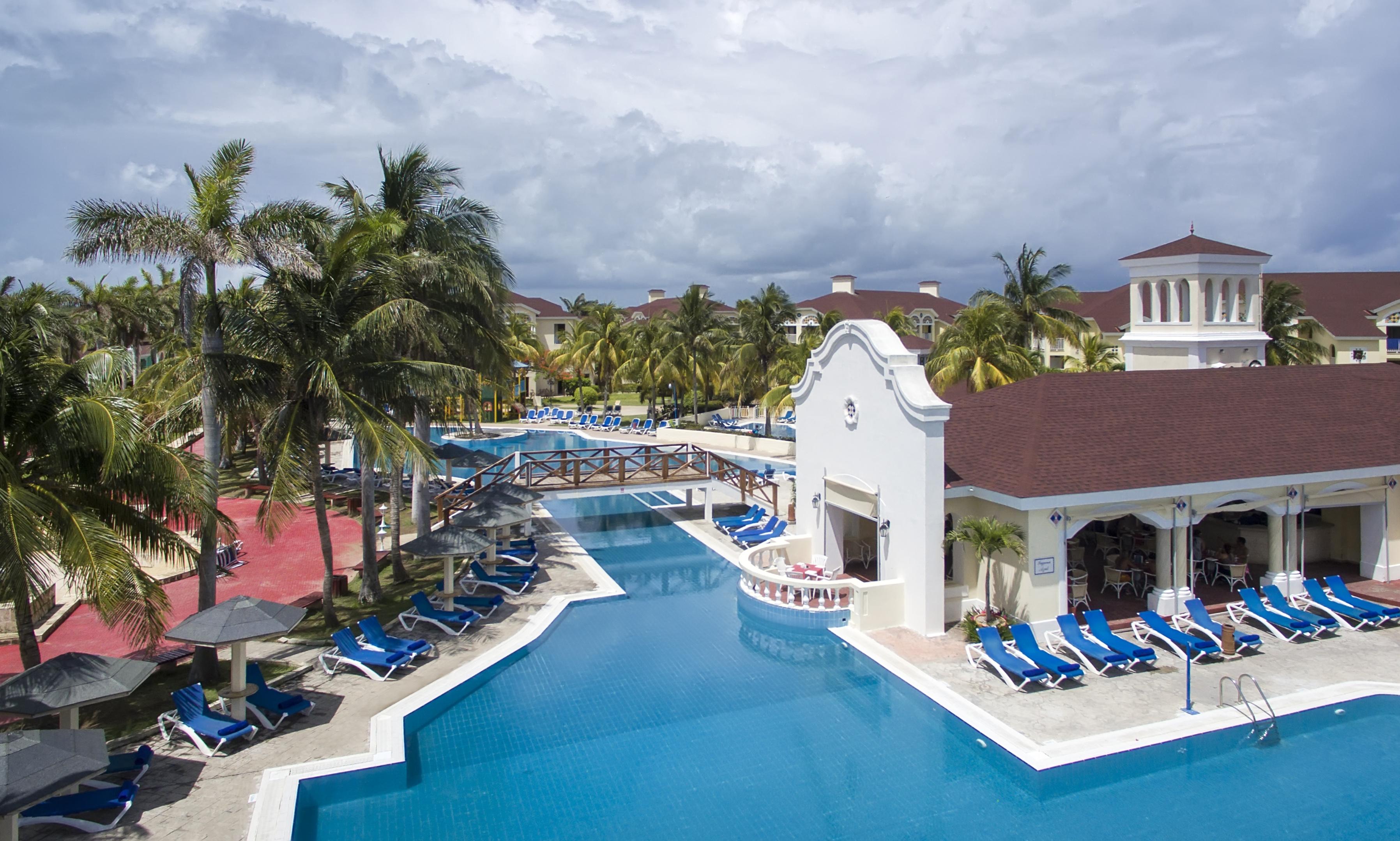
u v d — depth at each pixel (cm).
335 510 3556
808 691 1675
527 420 7488
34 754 1045
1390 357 6994
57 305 4431
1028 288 4281
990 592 1888
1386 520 2159
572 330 10225
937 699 1566
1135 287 3450
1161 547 1959
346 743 1425
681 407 7725
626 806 1262
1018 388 2355
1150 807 1234
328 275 1925
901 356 1995
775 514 3192
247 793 1262
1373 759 1356
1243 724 1444
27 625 1416
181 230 1592
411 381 1975
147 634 1405
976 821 1207
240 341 1878
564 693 1683
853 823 1208
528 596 2308
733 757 1406
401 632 2003
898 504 1981
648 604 2283
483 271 2698
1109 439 2016
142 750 1306
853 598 1977
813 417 2414
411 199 2584
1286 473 1977
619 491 3244
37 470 1438
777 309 5775
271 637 1481
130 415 1403
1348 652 1752
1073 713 1496
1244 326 3306
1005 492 1822
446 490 3497
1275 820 1195
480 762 1403
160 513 1483
